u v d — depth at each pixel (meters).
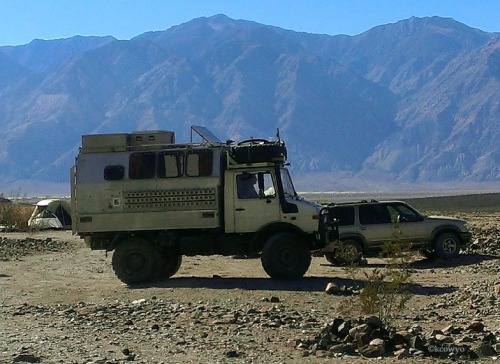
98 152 20.20
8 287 19.75
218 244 19.92
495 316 14.07
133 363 10.59
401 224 24.78
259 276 21.61
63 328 13.38
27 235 40.81
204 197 19.73
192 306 15.54
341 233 24.53
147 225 19.88
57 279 21.73
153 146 20.11
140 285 19.58
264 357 10.97
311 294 17.11
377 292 13.39
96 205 20.08
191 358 10.94
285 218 19.56
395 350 11.24
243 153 19.73
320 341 11.55
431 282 19.55
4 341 12.20
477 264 23.69
